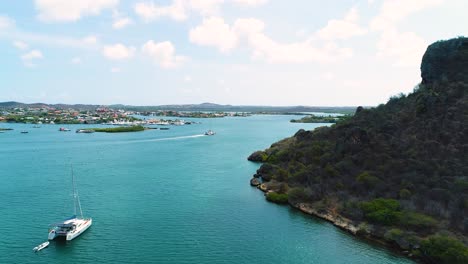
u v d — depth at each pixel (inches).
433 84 4584.2
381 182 3368.6
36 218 3161.9
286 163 5024.6
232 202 3718.0
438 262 2267.5
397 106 4894.2
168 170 5462.6
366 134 4212.6
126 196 3917.3
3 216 3206.2
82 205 3565.5
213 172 5339.6
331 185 3668.8
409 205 2935.5
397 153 3784.5
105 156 6840.6
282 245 2645.2
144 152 7465.6
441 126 3801.7
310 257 2459.4
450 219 2664.9
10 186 4281.5
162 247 2600.9
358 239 2731.3
